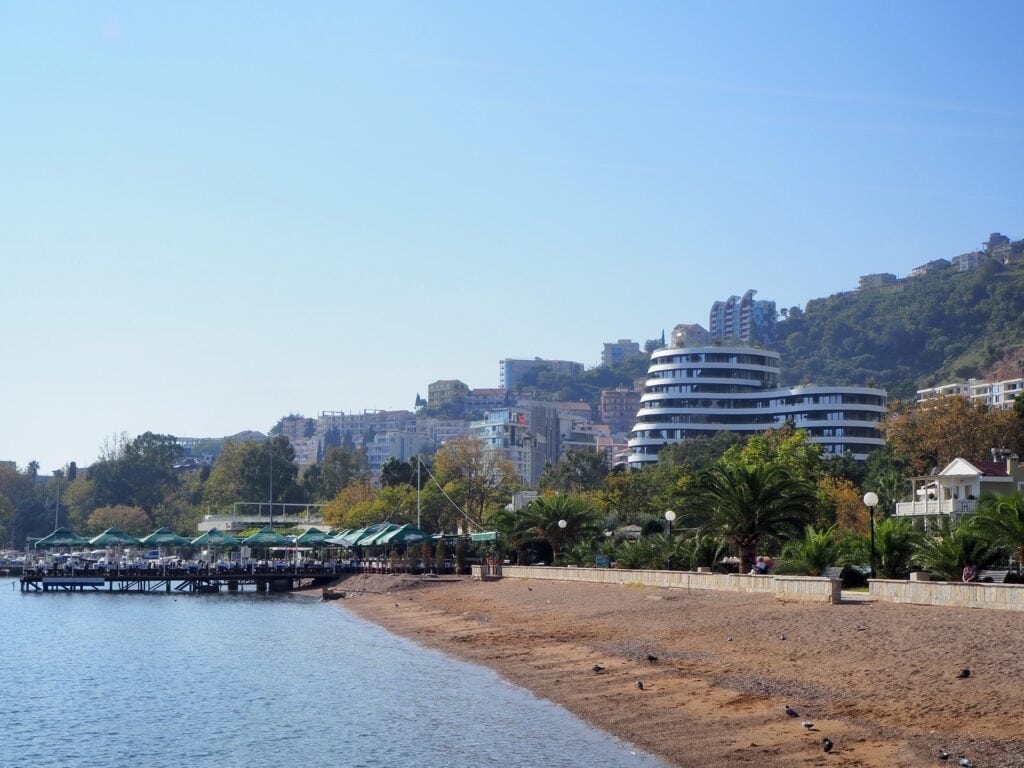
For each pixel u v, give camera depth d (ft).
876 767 90.74
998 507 174.81
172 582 480.64
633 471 615.98
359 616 293.23
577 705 135.33
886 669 124.26
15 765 119.85
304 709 149.59
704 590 222.28
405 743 122.42
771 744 102.78
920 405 542.16
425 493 545.03
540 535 339.77
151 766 117.91
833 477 449.89
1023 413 383.65
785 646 147.54
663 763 102.99
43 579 419.54
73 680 185.98
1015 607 141.59
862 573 201.77
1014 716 99.50
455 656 193.67
